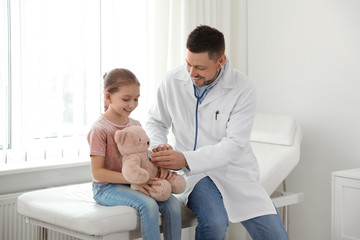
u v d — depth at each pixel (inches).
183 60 107.7
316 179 110.0
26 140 95.9
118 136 67.1
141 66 107.8
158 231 65.0
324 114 108.3
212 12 115.7
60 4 98.6
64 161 100.1
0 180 91.7
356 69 102.4
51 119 99.7
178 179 70.4
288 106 115.4
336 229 92.5
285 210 98.9
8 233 91.2
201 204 72.5
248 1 123.9
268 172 92.0
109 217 63.3
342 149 105.1
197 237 72.6
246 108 76.2
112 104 69.8
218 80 77.2
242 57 123.6
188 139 79.3
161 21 110.2
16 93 93.9
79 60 101.6
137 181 65.4
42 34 96.0
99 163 68.0
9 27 92.7
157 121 83.4
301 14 112.2
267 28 119.5
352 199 89.7
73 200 74.4
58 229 69.4
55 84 99.2
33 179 96.0
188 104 78.8
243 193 75.0
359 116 102.0
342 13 104.6
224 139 74.0
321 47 108.5
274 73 118.3
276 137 100.7
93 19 103.3
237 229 114.3
